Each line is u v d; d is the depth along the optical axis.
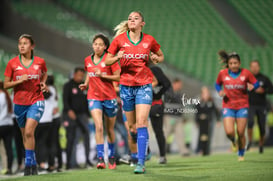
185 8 90.19
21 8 83.44
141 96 19.58
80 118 34.22
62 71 69.19
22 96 22.31
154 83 27.08
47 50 73.12
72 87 34.00
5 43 70.56
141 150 19.48
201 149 48.88
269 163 24.58
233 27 85.19
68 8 87.62
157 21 86.62
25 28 73.75
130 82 19.77
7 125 32.56
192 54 76.94
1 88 32.84
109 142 24.88
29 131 22.06
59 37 72.62
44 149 31.81
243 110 26.95
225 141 56.88
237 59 26.61
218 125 46.62
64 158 39.53
